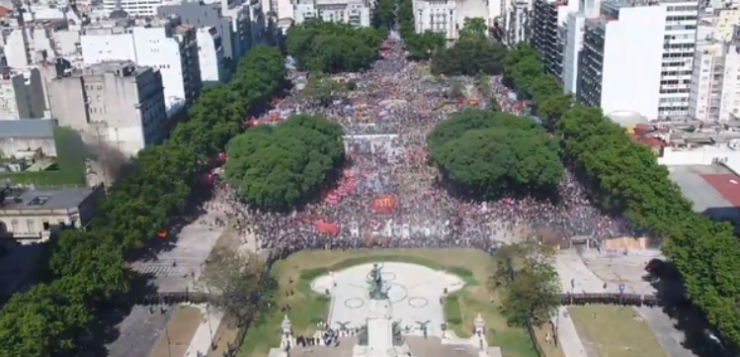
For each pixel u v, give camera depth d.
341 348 197.75
